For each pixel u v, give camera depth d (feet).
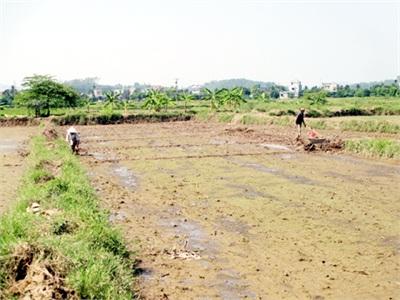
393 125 128.77
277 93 533.96
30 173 60.80
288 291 31.50
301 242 41.19
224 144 117.29
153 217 49.60
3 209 49.78
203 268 35.45
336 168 80.12
